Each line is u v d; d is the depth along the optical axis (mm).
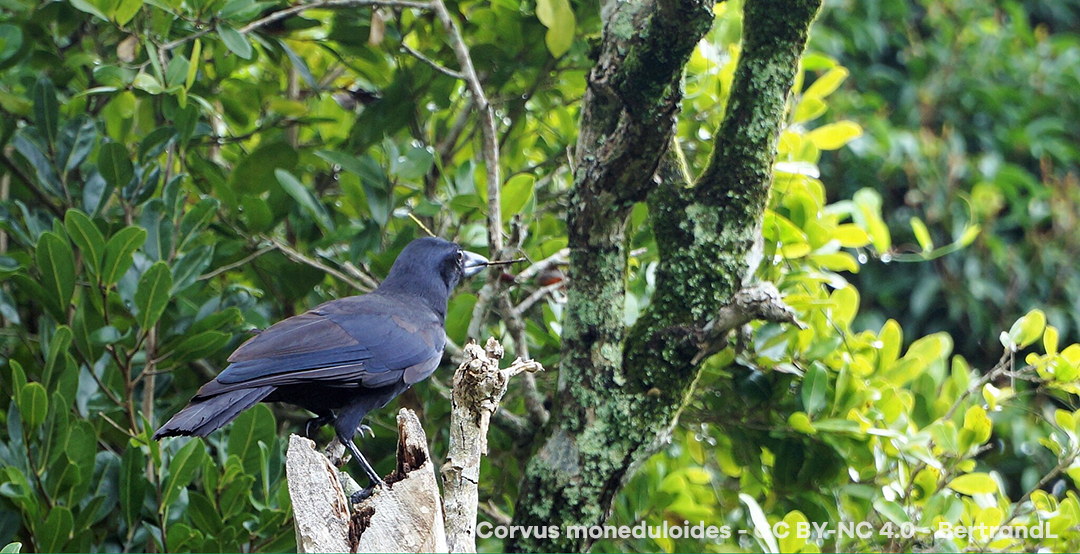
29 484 8688
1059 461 10133
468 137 12047
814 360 10266
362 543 6008
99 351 9531
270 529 9094
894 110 19516
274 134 11953
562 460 8820
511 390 10914
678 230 9000
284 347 8383
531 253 11047
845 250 17734
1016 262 17438
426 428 10570
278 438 9547
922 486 10289
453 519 6266
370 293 9734
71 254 9117
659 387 8883
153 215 9875
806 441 10219
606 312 8945
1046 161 18062
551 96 12102
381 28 10703
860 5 19344
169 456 9781
